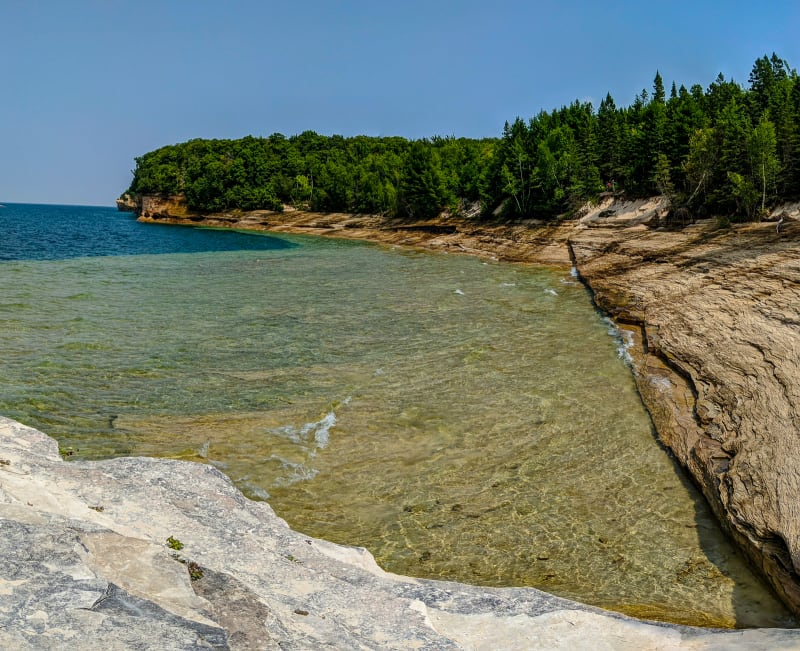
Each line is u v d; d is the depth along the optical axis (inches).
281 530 395.2
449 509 516.4
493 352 947.3
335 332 1061.8
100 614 208.1
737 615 391.9
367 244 3107.8
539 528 491.5
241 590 263.7
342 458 597.6
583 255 1948.8
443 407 724.7
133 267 1978.3
